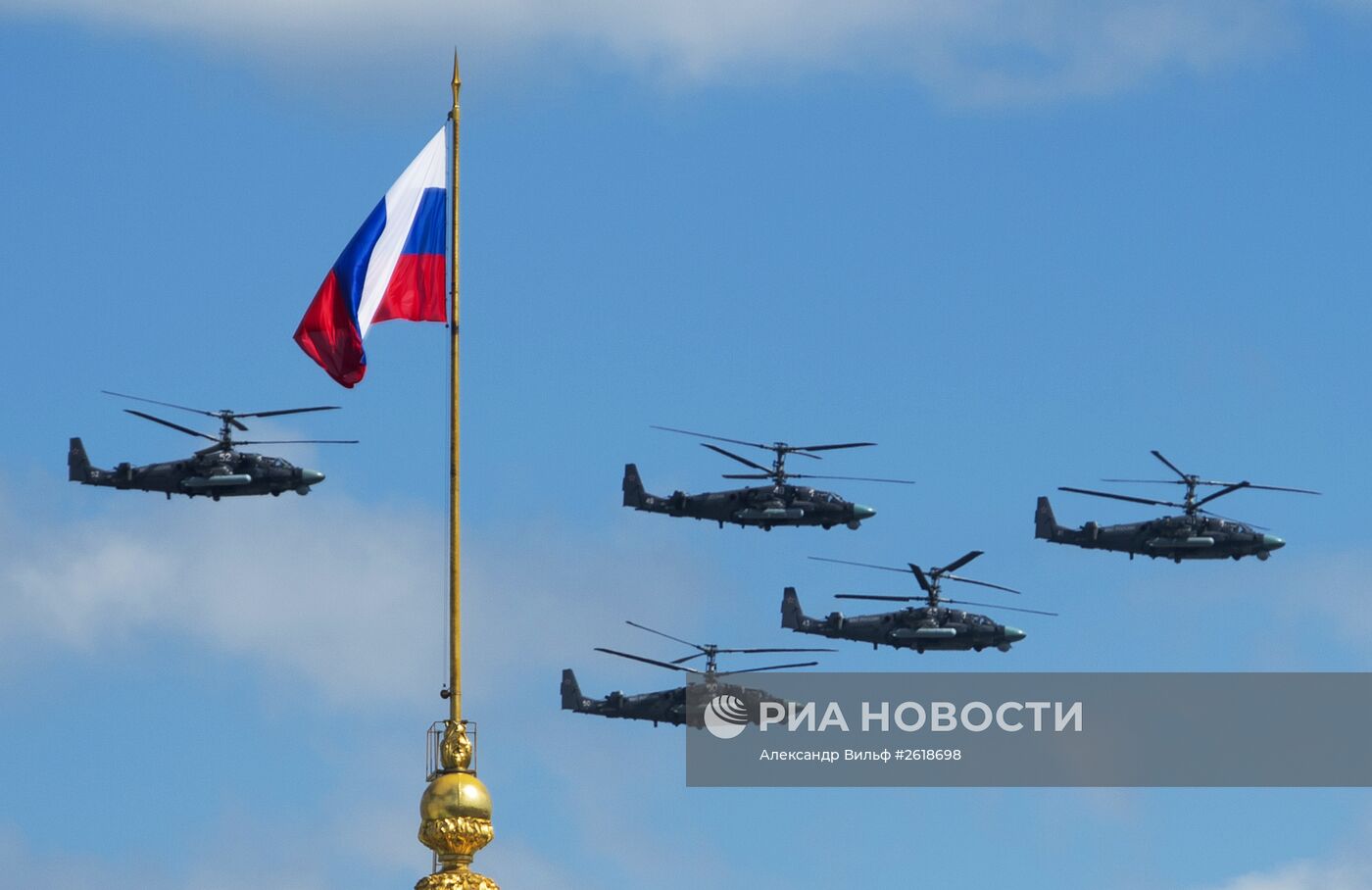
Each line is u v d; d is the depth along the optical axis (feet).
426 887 453.58
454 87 556.10
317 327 627.46
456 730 475.31
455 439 519.19
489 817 465.88
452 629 494.59
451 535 507.71
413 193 633.20
